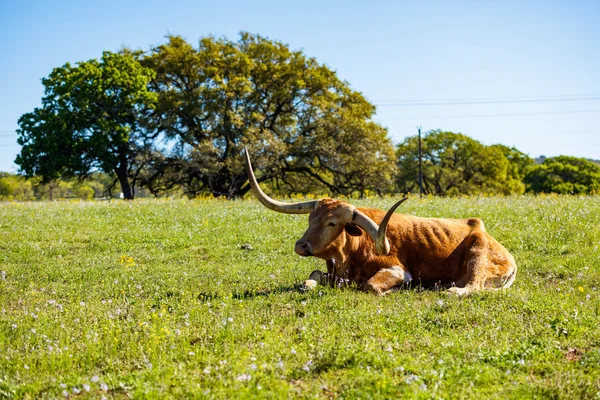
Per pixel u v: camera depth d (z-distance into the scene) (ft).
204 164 156.87
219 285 33.78
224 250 45.98
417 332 23.58
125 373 20.30
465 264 32.40
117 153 166.71
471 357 20.49
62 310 28.09
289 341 22.74
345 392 17.90
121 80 152.76
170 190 182.91
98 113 155.02
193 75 171.12
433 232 33.47
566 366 19.67
